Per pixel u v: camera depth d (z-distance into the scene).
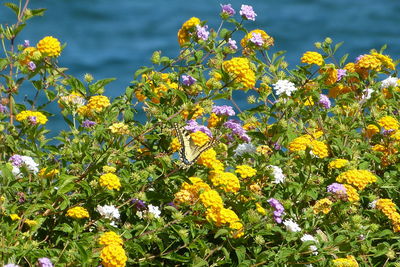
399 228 7.50
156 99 8.21
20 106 7.79
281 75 8.55
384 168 8.71
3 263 6.37
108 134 7.35
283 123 8.06
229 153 7.85
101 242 6.44
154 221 6.95
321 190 8.09
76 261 6.44
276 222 7.28
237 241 7.03
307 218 7.46
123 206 7.37
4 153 7.41
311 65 8.50
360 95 9.40
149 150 7.82
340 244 7.18
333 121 8.91
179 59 8.21
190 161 7.55
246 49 8.67
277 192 7.78
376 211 7.65
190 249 6.92
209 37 8.33
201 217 7.09
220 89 7.78
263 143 8.34
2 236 6.46
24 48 7.99
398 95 9.21
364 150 8.81
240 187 7.36
